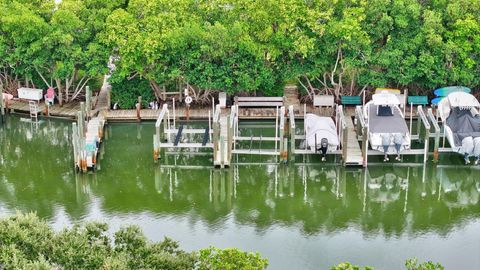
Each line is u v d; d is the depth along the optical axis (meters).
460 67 53.53
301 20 52.19
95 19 54.25
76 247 27.36
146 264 27.27
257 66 53.19
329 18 51.94
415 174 46.19
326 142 45.47
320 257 36.19
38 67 56.19
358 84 56.75
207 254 27.59
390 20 51.75
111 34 52.47
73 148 49.31
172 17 52.56
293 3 51.75
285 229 39.19
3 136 53.53
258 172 46.47
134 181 45.34
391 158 47.59
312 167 46.88
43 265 24.95
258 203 42.53
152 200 42.75
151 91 56.62
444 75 53.53
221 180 45.59
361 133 49.09
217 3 54.00
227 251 27.25
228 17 53.91
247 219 40.41
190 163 47.59
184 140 50.62
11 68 58.34
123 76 53.53
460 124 47.28
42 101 58.53
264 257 36.09
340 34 51.22
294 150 46.69
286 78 54.12
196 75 53.53
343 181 45.38
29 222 28.58
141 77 56.50
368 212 41.44
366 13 52.84
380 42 54.66
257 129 54.16
